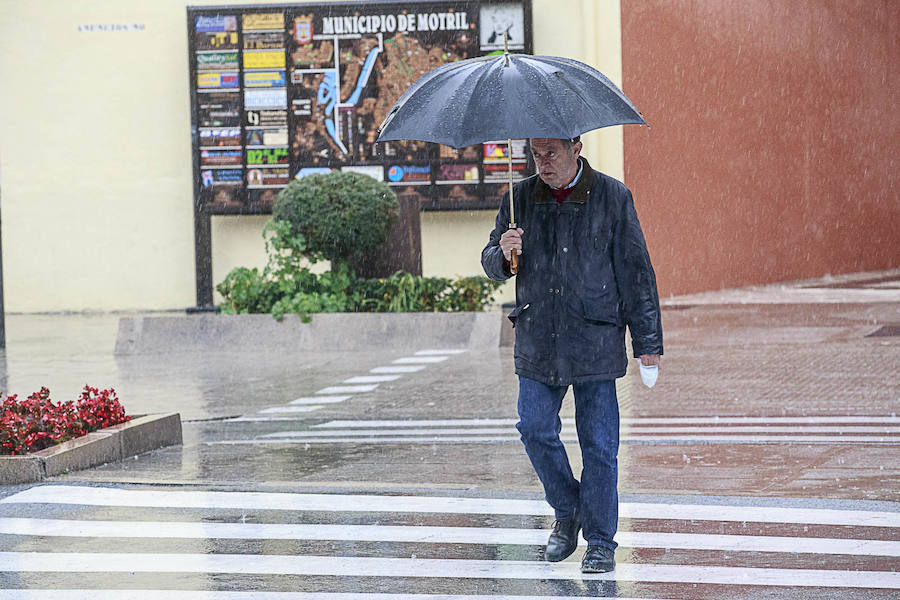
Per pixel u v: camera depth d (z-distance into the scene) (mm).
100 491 18875
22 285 61562
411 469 20625
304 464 21359
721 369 33438
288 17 59312
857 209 78250
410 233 47656
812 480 18531
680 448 21688
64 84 61375
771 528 15594
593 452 13555
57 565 14727
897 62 82875
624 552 14688
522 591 13266
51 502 18141
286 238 43656
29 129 61500
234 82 59500
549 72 13008
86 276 61500
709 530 15586
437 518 16672
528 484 19047
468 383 32781
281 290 43875
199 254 60062
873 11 80125
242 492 18625
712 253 63281
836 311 50031
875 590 12984
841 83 76188
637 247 13406
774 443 21969
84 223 61438
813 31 73125
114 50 61156
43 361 40562
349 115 59594
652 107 59312
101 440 21641
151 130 61250
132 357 41469
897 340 39000
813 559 14180
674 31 60969
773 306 53562
